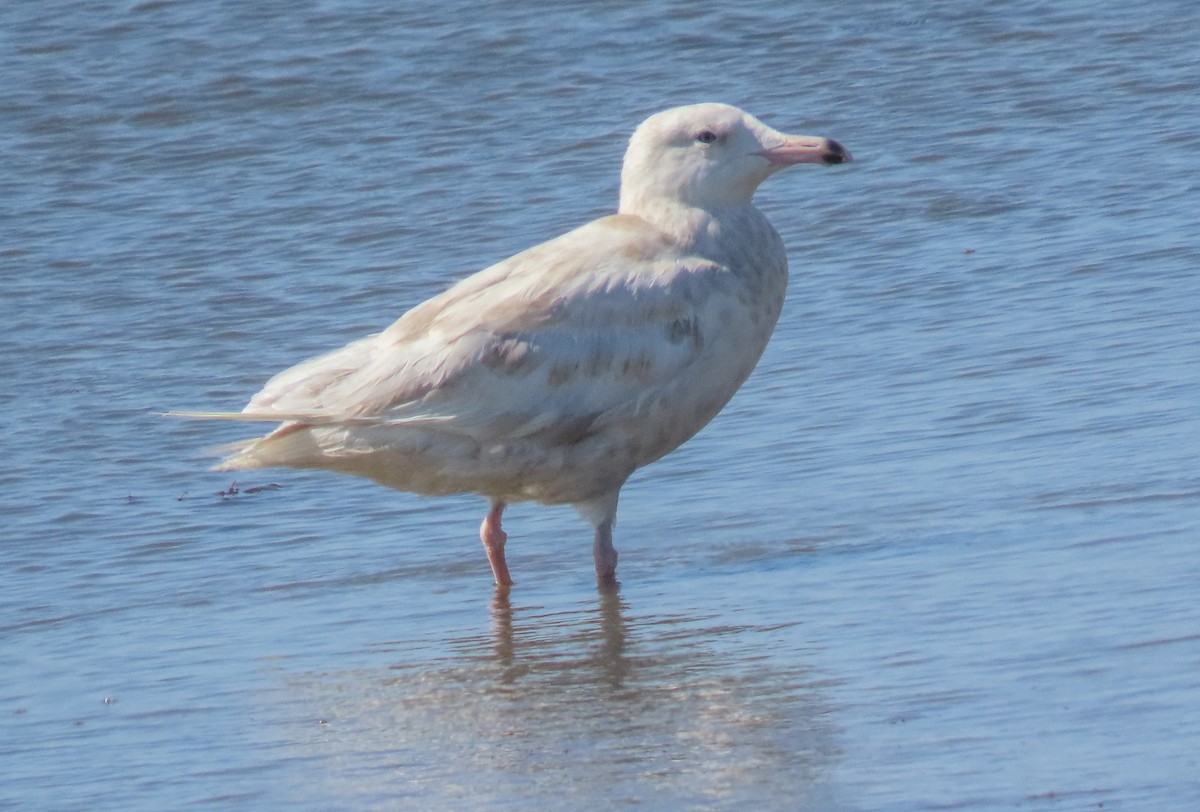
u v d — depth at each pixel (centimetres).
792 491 1429
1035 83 2584
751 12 2872
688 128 1294
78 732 1052
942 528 1296
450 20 2861
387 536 1441
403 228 2242
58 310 2047
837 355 1741
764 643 1108
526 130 2536
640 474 1511
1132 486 1318
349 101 2652
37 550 1438
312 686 1109
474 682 1091
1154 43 2683
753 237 1305
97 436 1695
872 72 2667
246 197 2372
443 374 1245
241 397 1795
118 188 2428
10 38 2839
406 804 907
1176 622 1044
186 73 2733
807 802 864
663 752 947
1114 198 2142
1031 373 1617
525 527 1446
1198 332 1669
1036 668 999
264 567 1380
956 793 856
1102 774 858
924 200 2206
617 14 2875
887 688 999
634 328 1265
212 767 980
